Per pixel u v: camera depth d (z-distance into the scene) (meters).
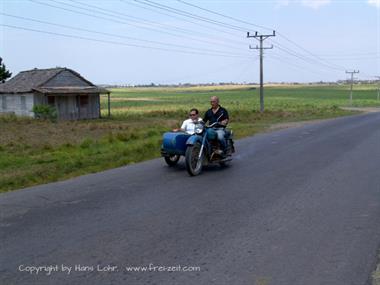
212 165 12.05
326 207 7.45
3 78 48.47
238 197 8.20
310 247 5.52
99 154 14.31
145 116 42.75
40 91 36.38
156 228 6.27
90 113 40.38
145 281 4.53
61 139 20.98
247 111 46.72
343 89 186.88
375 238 5.85
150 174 10.70
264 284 4.45
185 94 154.00
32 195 8.42
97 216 6.90
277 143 17.39
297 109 56.94
